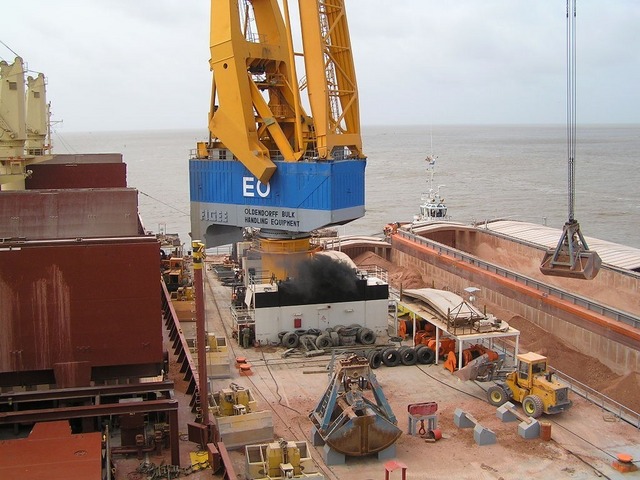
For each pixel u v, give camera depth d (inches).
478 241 2282.2
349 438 856.3
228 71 1438.2
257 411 947.3
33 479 549.6
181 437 797.2
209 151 1584.6
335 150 1443.2
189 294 1499.8
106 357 709.9
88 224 804.0
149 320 714.2
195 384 926.4
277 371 1171.9
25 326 689.6
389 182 6107.3
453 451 894.4
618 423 979.9
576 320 1339.8
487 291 1679.4
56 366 700.7
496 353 1114.1
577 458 874.8
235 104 1445.6
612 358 1243.8
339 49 1416.1
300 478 764.0
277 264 1488.7
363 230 3708.2
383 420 868.0
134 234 808.9
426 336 1277.1
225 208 1547.7
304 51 1378.0
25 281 683.4
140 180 6048.2
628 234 3388.3
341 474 836.0
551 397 960.9
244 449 884.0
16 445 613.0
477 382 1128.2
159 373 737.6
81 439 626.2
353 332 1284.4
